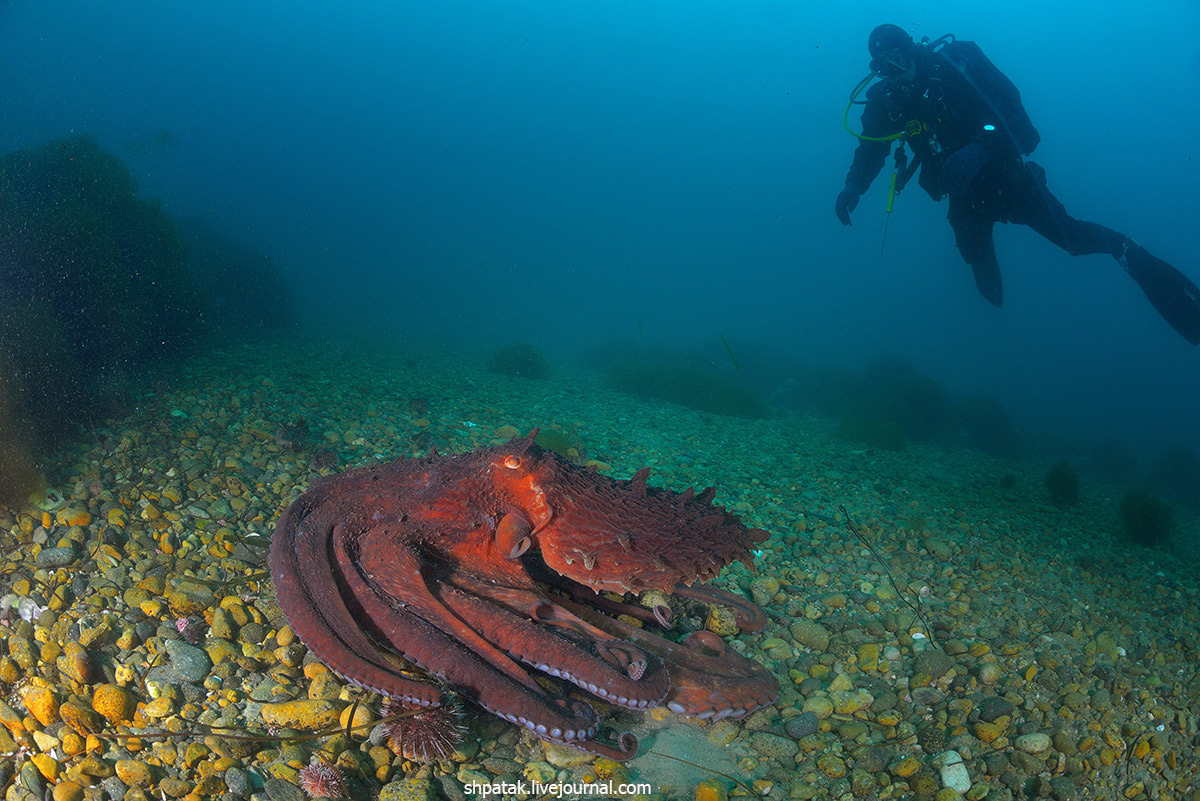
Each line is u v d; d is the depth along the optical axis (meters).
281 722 2.58
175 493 4.22
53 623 2.92
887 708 3.37
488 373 12.39
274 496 4.59
